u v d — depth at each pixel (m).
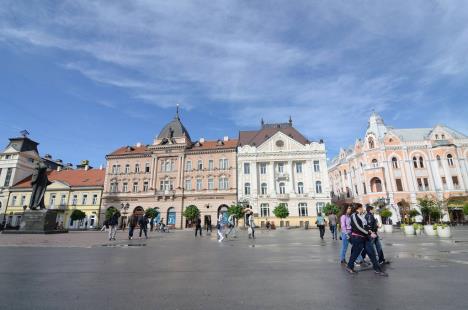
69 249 12.95
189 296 5.14
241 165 57.81
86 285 5.95
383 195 51.31
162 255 10.91
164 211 57.62
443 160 51.50
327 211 49.03
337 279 6.52
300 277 6.75
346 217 9.06
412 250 12.15
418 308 4.42
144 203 58.84
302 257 10.22
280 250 12.67
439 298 4.94
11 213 61.59
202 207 56.94
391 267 8.05
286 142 58.75
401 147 53.22
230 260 9.55
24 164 67.00
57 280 6.41
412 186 51.09
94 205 60.56
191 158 60.66
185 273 7.27
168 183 59.97
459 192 49.34
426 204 40.88
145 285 5.96
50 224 27.80
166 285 5.96
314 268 7.97
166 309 4.43
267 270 7.67
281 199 55.09
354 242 7.26
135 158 62.69
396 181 52.16
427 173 51.94
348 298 4.99
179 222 56.38
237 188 56.97
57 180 62.78
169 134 63.72
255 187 56.25
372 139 55.25
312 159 57.16
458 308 4.41
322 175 56.19
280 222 53.56
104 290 5.54
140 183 60.69
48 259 9.65
